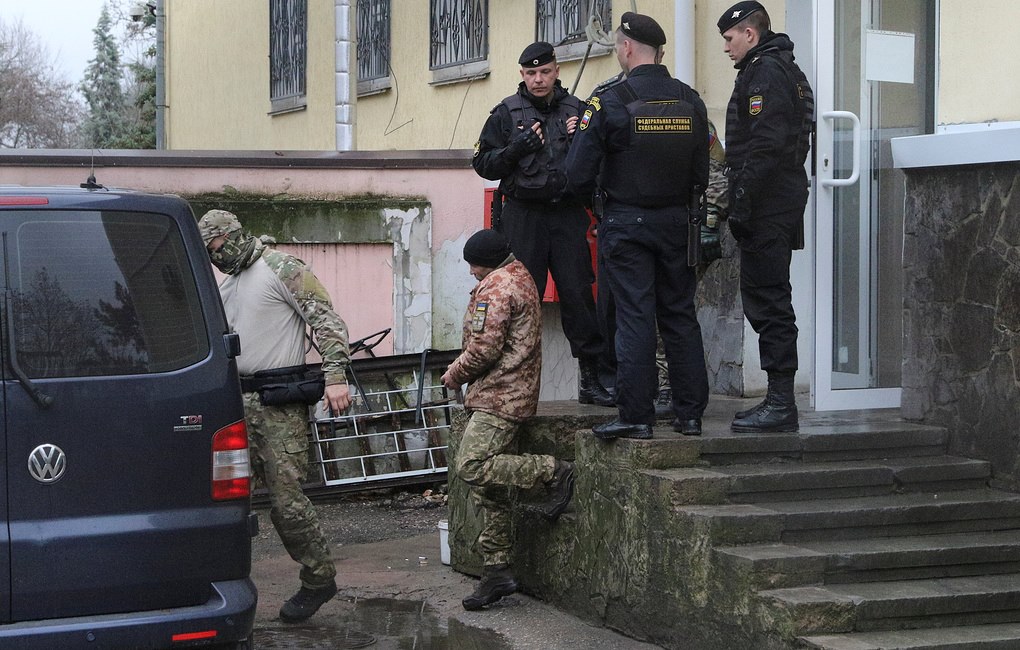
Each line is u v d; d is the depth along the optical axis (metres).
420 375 8.70
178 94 20.02
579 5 9.59
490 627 5.79
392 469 8.73
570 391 9.11
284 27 15.64
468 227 9.13
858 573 4.86
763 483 5.27
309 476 8.55
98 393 4.12
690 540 5.04
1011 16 5.57
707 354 7.87
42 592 4.01
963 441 5.78
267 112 16.22
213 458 4.29
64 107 45.78
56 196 4.18
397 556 7.23
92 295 4.18
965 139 5.67
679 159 5.44
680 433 5.64
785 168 5.44
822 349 6.45
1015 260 5.53
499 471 5.84
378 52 13.23
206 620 4.16
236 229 5.63
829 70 6.44
